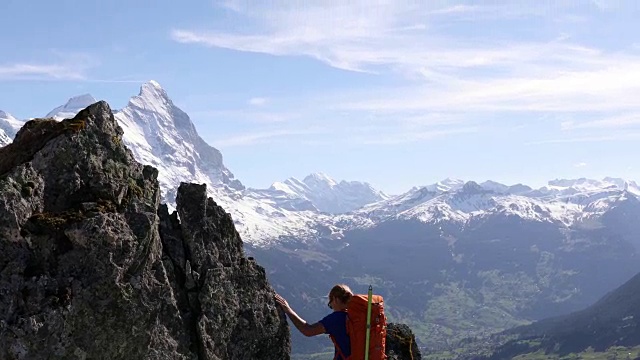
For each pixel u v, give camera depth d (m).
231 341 17.33
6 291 13.90
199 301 16.84
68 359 14.09
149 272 15.62
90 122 16.64
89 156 16.17
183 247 17.53
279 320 18.55
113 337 14.65
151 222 15.74
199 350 16.38
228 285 17.53
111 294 14.63
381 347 15.49
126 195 16.47
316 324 16.30
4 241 14.16
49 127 16.61
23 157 16.19
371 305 15.57
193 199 17.98
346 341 15.80
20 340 13.64
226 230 18.52
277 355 18.33
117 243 14.84
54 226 14.62
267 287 18.78
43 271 14.38
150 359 15.09
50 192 15.46
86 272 14.59
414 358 22.12
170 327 15.74
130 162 17.11
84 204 15.40
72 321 14.20
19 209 14.50
